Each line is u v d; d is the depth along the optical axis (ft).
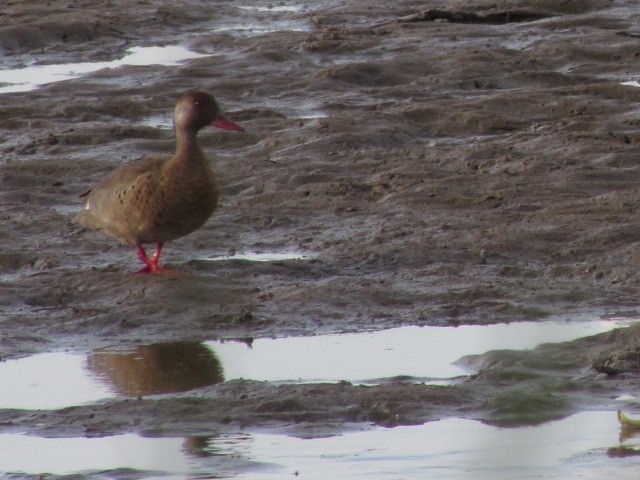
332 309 48.16
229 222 60.13
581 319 46.80
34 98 89.56
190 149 49.75
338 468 33.73
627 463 33.71
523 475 32.94
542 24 116.26
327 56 103.91
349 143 74.18
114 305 48.55
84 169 69.97
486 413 37.50
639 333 42.91
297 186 66.08
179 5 128.16
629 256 52.75
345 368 41.81
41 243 57.21
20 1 126.52
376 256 54.19
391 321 47.03
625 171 65.82
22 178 67.92
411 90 89.97
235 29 121.39
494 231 56.54
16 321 47.11
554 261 53.42
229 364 42.50
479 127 78.64
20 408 38.63
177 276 50.67
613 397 38.60
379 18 124.57
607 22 116.06
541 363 41.24
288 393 38.73
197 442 35.68
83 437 36.24
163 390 40.14
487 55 99.04
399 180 65.92
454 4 124.47
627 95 84.53
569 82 92.73
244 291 49.90
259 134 76.89
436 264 53.21
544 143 72.64
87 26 114.93
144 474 33.53
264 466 33.88
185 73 96.22
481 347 43.70
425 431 36.22
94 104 85.61
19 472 33.83
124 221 50.62
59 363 43.06
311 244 56.90
